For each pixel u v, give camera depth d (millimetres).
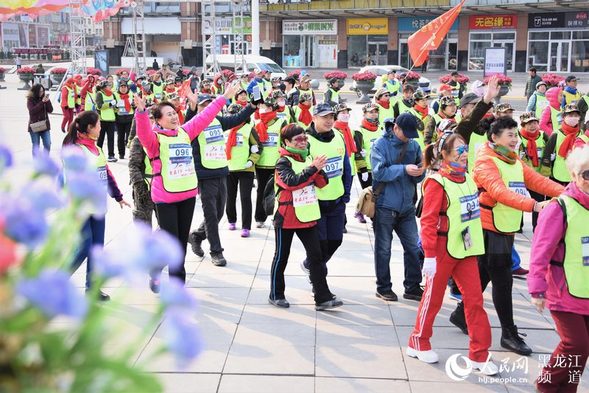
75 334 1355
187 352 1293
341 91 38531
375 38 51625
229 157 8773
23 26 85125
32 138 14172
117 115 15562
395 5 47812
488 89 5535
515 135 5160
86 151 6184
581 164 3879
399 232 6551
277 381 4812
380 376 4898
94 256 1370
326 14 51188
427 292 5020
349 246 8477
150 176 6840
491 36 47500
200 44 55219
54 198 1426
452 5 45844
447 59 49156
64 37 92688
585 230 3926
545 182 5254
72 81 19047
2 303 1250
